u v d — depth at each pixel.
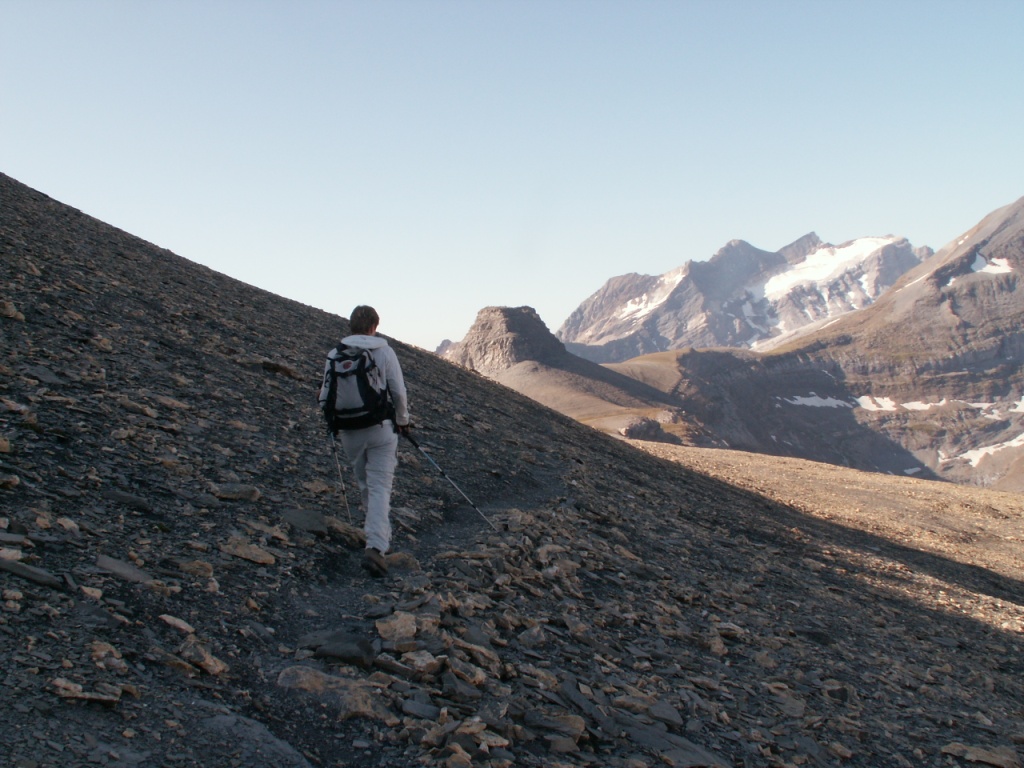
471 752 4.54
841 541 20.91
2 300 10.94
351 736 4.47
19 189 22.42
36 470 6.44
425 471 11.80
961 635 12.34
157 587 5.30
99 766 3.55
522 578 8.06
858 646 9.80
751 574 12.34
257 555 6.40
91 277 15.37
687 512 16.81
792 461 55.69
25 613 4.48
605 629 7.61
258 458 9.05
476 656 5.78
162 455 7.89
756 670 7.77
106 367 10.20
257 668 4.91
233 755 3.97
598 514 12.68
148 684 4.30
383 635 5.69
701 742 5.77
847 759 6.25
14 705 3.73
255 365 13.83
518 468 14.49
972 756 6.80
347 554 7.29
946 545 26.95
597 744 5.23
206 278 22.94
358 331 7.45
